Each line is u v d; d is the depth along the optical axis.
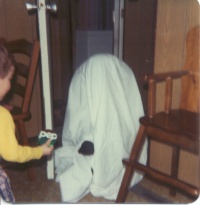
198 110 1.33
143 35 2.46
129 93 1.46
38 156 1.07
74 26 2.67
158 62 1.52
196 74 1.31
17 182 1.61
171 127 1.15
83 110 1.46
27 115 1.51
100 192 1.42
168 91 1.29
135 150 1.29
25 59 1.90
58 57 2.47
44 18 1.47
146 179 1.62
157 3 1.46
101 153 1.37
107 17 2.91
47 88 1.55
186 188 1.15
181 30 1.41
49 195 1.50
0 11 1.79
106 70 1.40
